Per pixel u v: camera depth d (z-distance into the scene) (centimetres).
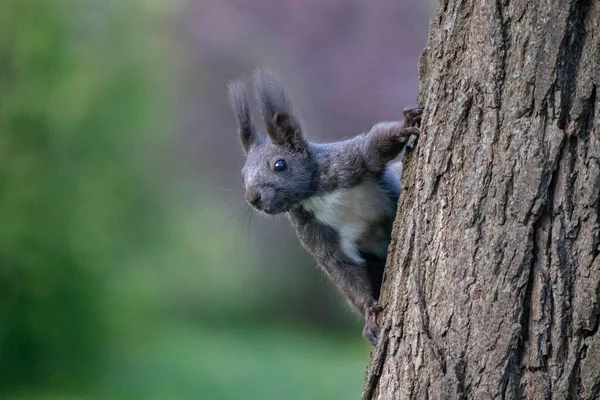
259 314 2105
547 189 448
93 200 1473
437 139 490
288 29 1934
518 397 449
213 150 2002
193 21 1980
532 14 457
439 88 494
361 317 706
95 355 1462
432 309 479
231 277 2088
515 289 451
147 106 1598
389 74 1883
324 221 689
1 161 1387
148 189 1612
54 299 1422
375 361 513
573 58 449
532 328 448
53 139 1437
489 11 470
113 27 1544
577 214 445
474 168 470
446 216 480
